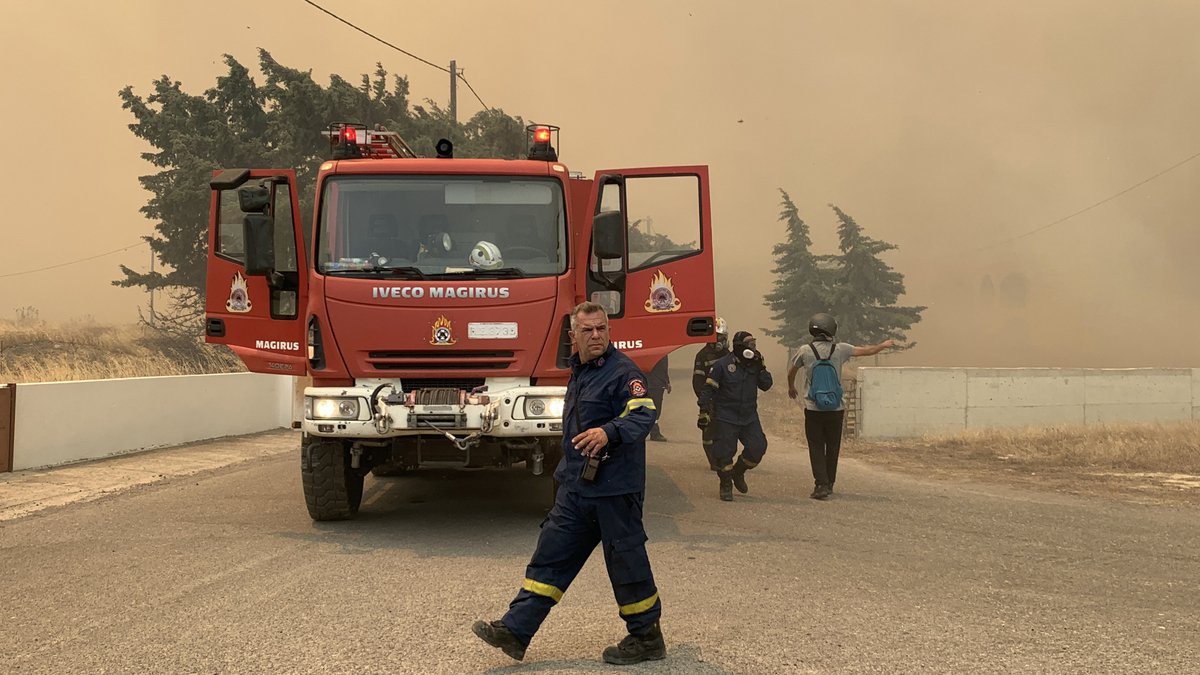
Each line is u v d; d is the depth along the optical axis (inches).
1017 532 297.6
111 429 470.9
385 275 287.9
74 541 273.1
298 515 321.1
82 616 193.8
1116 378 631.2
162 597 209.6
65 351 780.6
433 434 289.0
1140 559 259.0
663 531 295.3
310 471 299.1
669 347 308.3
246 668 159.8
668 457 507.2
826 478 363.9
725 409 359.9
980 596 214.4
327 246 293.3
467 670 158.4
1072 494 380.5
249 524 303.4
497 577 229.6
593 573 237.1
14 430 410.6
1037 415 620.4
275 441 561.6
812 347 367.2
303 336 307.1
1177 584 229.9
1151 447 503.8
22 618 192.2
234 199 320.8
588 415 164.4
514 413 281.9
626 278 306.2
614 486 160.6
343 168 297.7
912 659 163.9
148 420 501.4
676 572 236.5
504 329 285.0
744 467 368.2
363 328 283.6
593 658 164.9
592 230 295.1
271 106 1230.9
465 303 284.0
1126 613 200.1
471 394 282.2
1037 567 247.9
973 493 382.0
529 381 288.8
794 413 812.6
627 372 164.4
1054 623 190.4
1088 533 296.7
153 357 816.3
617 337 305.3
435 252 294.0
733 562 249.0
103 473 414.0
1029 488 397.1
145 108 1159.0
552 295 289.3
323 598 208.4
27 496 352.5
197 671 158.2
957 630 183.6
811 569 241.4
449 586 219.9
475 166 299.7
